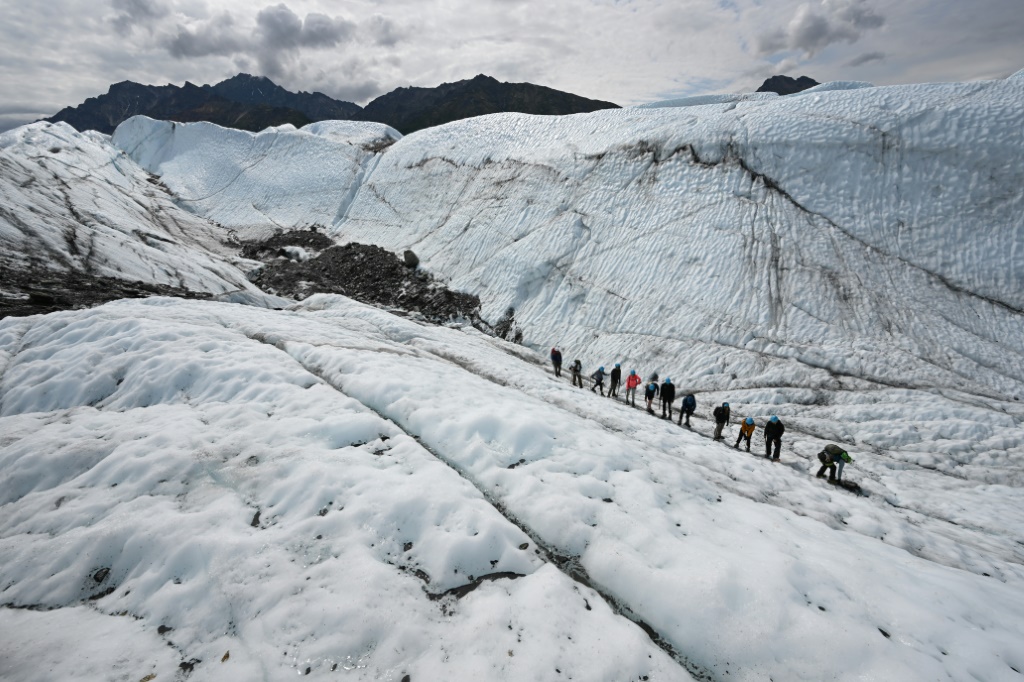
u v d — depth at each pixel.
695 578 5.54
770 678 4.66
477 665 4.47
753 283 27.38
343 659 4.53
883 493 13.44
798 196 30.20
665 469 8.84
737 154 33.53
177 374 10.23
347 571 5.39
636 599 5.52
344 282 42.31
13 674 4.30
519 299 34.66
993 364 21.30
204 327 13.85
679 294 28.92
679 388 23.92
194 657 4.56
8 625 4.98
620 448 9.02
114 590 5.48
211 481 7.04
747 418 15.48
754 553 6.29
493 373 17.44
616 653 4.71
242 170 71.19
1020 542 10.84
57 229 31.45
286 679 4.32
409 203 51.56
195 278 33.59
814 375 22.16
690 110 42.25
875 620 5.30
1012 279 23.91
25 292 22.89
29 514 6.58
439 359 17.11
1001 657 4.88
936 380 20.77
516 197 41.62
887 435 17.94
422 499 6.51
